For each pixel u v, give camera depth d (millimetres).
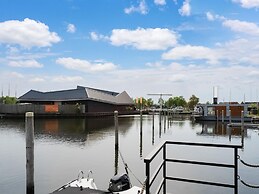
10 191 13719
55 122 55500
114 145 28422
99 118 67875
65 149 25828
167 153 22562
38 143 29359
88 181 12234
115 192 10117
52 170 17781
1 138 33656
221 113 62438
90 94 74438
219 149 25094
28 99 75125
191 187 13430
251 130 47094
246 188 13617
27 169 12844
